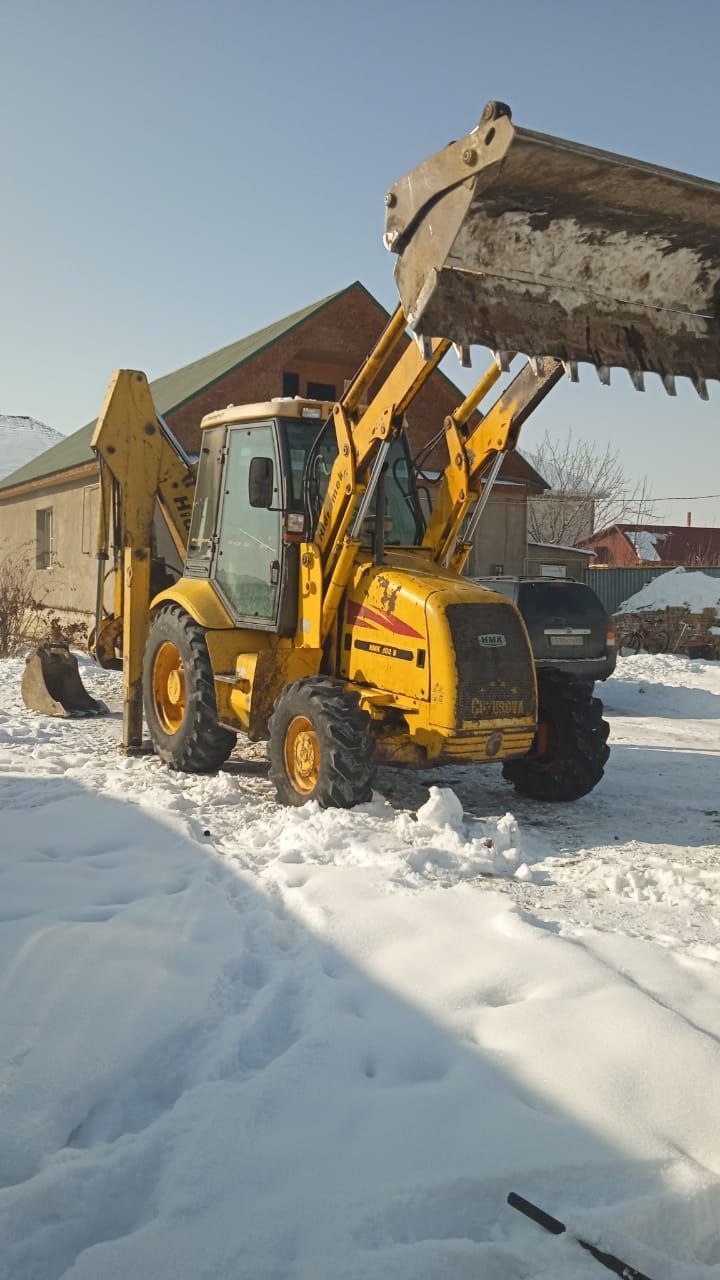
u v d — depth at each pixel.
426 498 7.48
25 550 22.69
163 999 3.47
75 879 4.73
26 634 18.41
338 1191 2.53
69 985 3.54
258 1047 3.32
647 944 4.16
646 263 4.34
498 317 4.14
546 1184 2.60
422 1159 2.65
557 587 12.58
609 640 12.66
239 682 7.15
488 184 3.90
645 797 7.57
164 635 7.89
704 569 26.27
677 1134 2.81
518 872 5.28
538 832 6.40
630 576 26.33
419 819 5.93
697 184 3.97
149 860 5.07
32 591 21.58
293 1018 3.51
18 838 5.38
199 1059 3.19
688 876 5.43
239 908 4.48
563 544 45.16
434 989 3.64
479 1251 2.36
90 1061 3.08
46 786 6.80
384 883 4.75
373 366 6.27
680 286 4.43
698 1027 3.43
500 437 6.49
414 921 4.25
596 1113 2.87
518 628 6.34
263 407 7.20
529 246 4.16
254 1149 2.69
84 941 3.90
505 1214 2.52
